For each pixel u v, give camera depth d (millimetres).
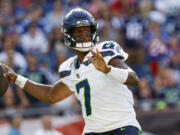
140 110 29359
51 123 26641
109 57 14242
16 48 34656
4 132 26734
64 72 15500
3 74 15773
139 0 43125
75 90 15180
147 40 38531
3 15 37594
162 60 37844
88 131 15141
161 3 43750
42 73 30891
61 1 40281
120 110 14570
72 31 14773
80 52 15039
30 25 36125
